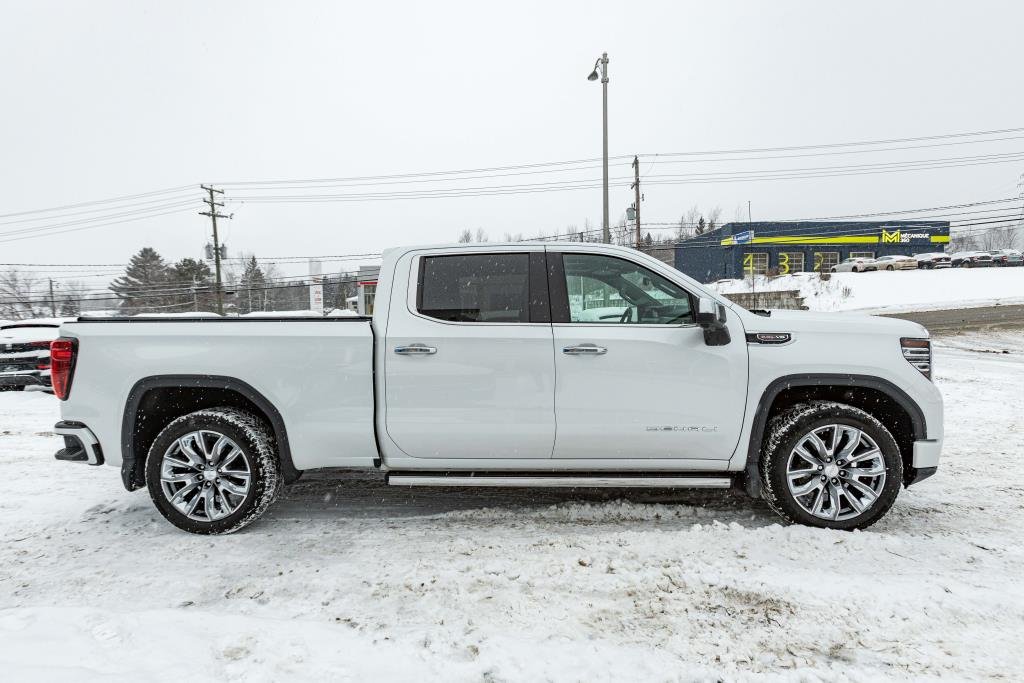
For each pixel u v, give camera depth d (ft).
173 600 9.20
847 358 11.35
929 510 12.71
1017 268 113.19
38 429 22.68
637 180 96.94
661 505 13.12
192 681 6.85
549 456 11.66
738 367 11.35
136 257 197.88
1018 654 7.56
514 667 7.25
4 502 13.73
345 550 10.93
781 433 11.35
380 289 11.94
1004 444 18.31
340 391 11.50
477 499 13.70
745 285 120.06
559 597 9.02
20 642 7.55
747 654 7.59
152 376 11.65
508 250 12.03
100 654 7.36
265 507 11.76
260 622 8.21
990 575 9.70
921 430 11.51
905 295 97.91
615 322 11.78
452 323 11.55
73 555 10.84
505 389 11.36
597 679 7.06
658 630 8.14
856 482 11.33
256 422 11.88
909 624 8.25
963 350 46.96
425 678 7.04
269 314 12.66
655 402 11.36
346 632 8.07
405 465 11.89
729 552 10.36
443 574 9.77
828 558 10.23
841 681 7.03
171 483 11.64
